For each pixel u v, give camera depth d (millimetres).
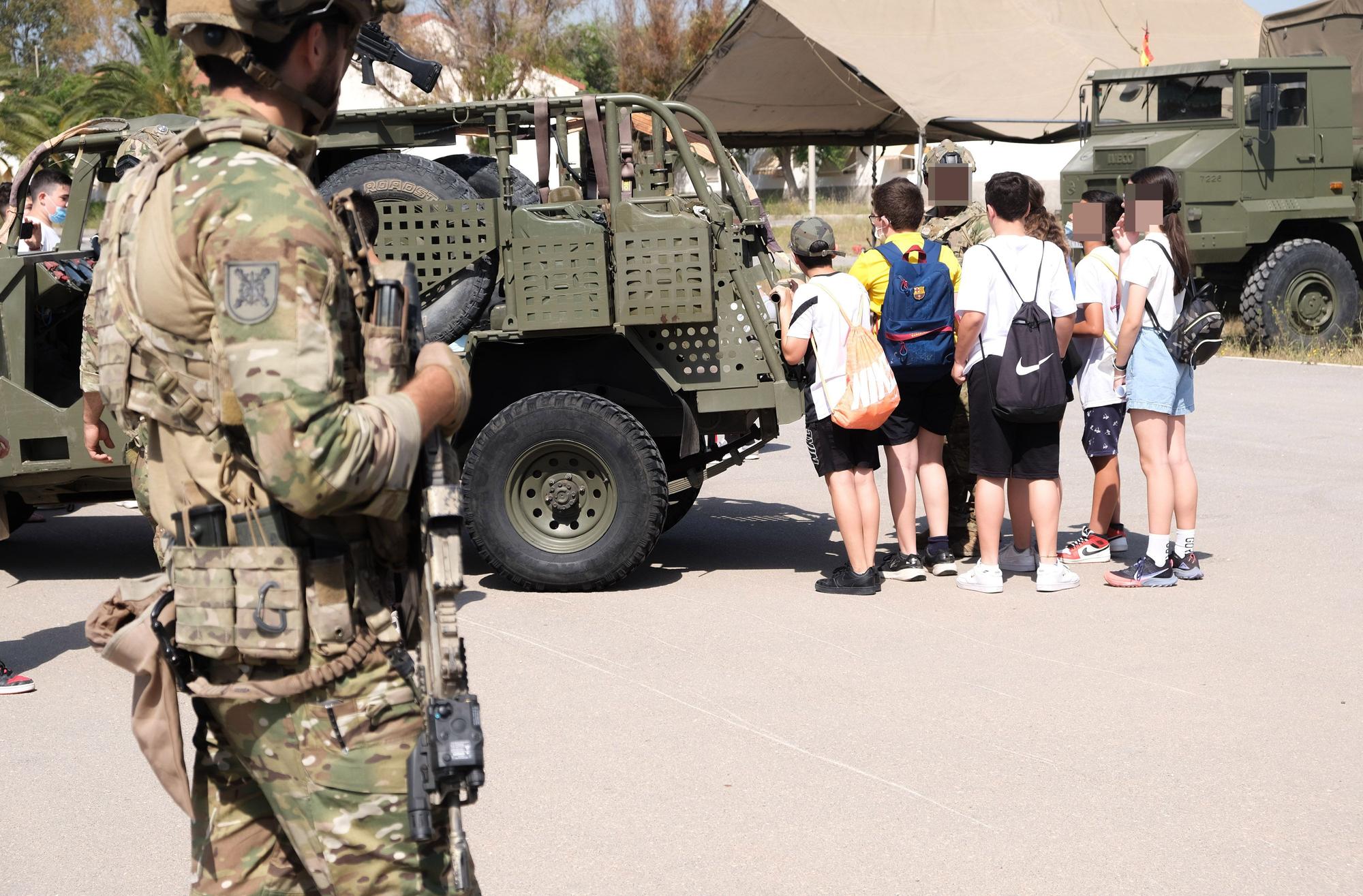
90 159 7051
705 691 5074
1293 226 15305
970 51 16578
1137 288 6238
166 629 2152
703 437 7164
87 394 4758
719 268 6410
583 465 6445
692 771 4320
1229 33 17922
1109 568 6863
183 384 2074
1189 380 6414
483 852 3760
